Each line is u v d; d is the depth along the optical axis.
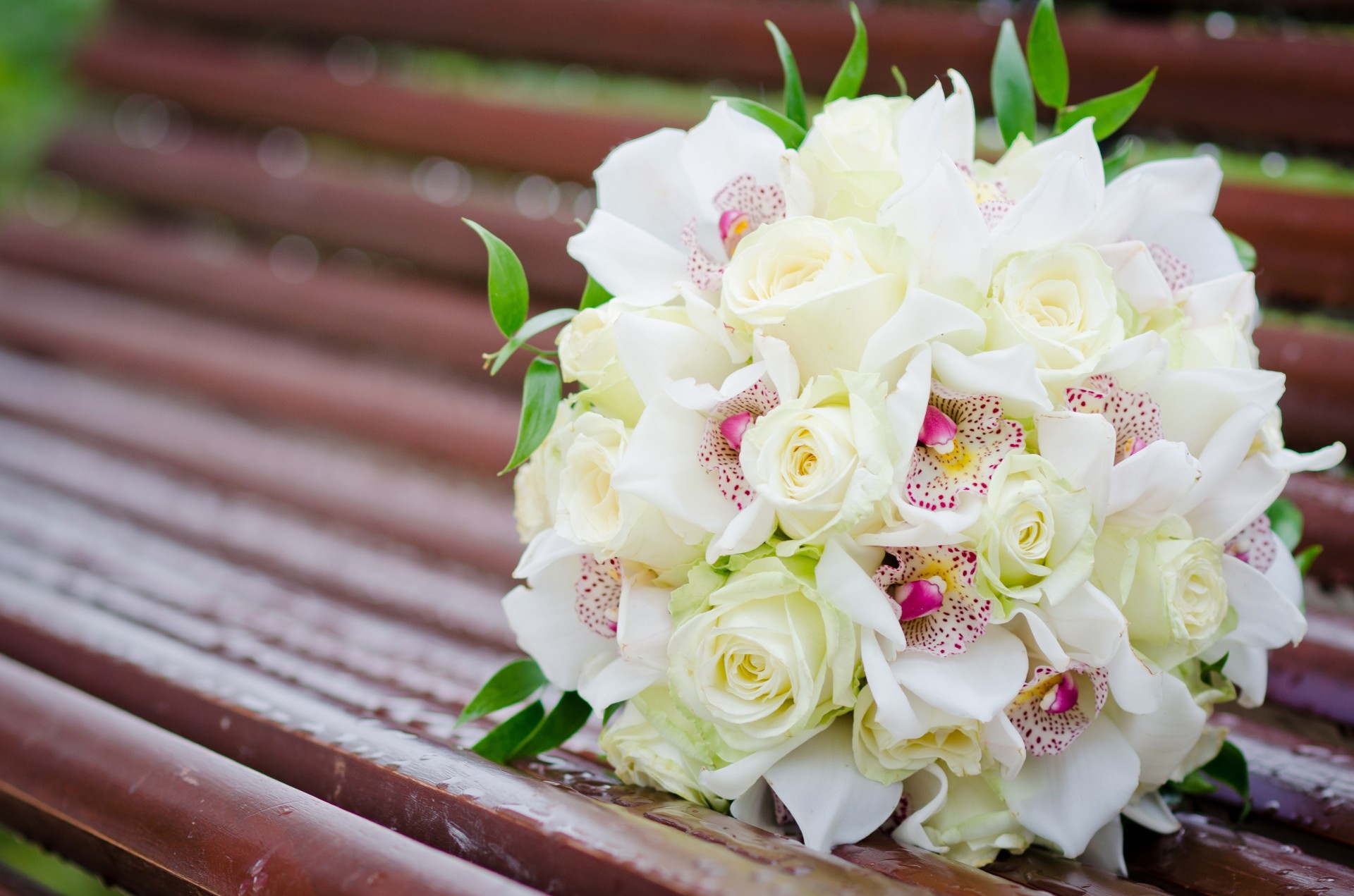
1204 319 0.95
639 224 0.96
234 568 1.42
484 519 1.42
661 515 0.91
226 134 2.10
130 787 0.97
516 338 0.94
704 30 1.66
